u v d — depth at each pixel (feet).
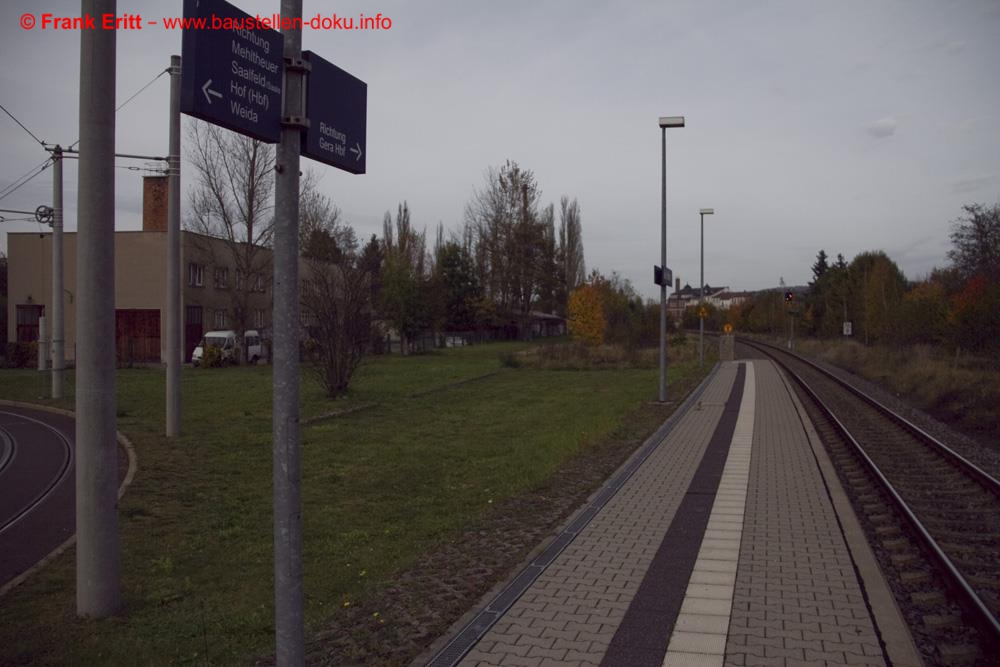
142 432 46.80
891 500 29.73
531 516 27.09
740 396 71.97
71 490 32.35
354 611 17.70
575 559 21.47
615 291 172.76
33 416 57.77
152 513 27.96
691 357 133.49
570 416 57.57
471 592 18.98
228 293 144.05
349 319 68.59
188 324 131.34
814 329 222.48
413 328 154.61
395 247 193.57
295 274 10.66
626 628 16.31
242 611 18.11
